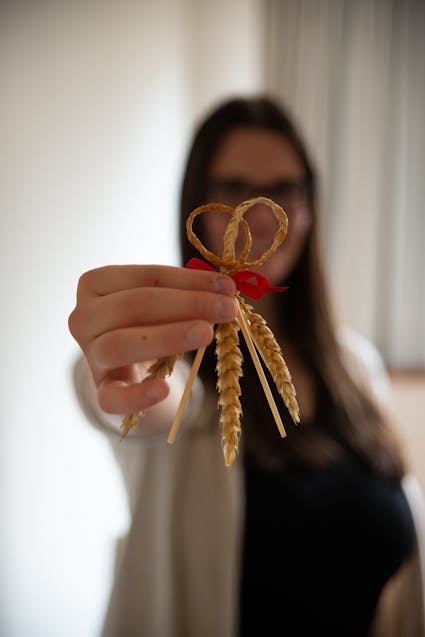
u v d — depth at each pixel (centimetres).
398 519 54
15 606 92
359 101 97
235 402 24
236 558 48
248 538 50
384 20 96
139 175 91
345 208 98
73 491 92
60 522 92
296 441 53
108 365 27
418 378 96
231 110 57
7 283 88
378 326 101
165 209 91
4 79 88
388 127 98
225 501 49
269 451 52
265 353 26
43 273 89
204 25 94
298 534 50
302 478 52
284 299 62
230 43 94
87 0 90
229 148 55
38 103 89
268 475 52
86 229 90
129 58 91
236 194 55
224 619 47
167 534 49
